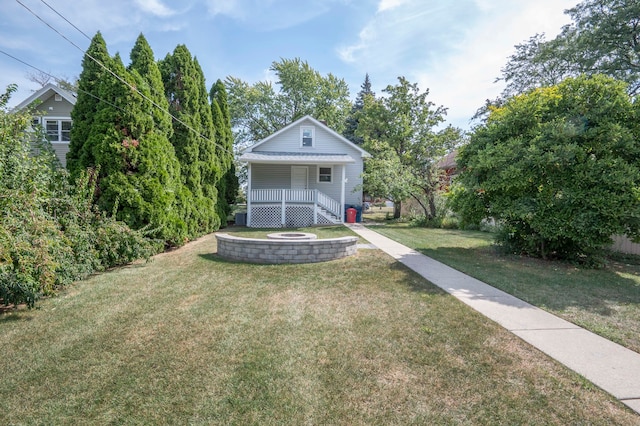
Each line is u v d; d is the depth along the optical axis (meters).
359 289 5.20
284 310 4.30
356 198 18.61
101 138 7.15
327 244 7.23
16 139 5.30
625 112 6.52
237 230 13.52
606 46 15.04
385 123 20.20
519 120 7.49
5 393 2.53
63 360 3.02
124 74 7.48
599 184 6.39
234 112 27.19
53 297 4.79
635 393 2.52
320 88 28.52
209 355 3.12
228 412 2.32
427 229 13.81
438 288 5.26
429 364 2.96
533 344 3.34
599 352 3.18
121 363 2.97
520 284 5.51
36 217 4.64
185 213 9.70
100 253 6.20
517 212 7.12
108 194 7.15
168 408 2.36
